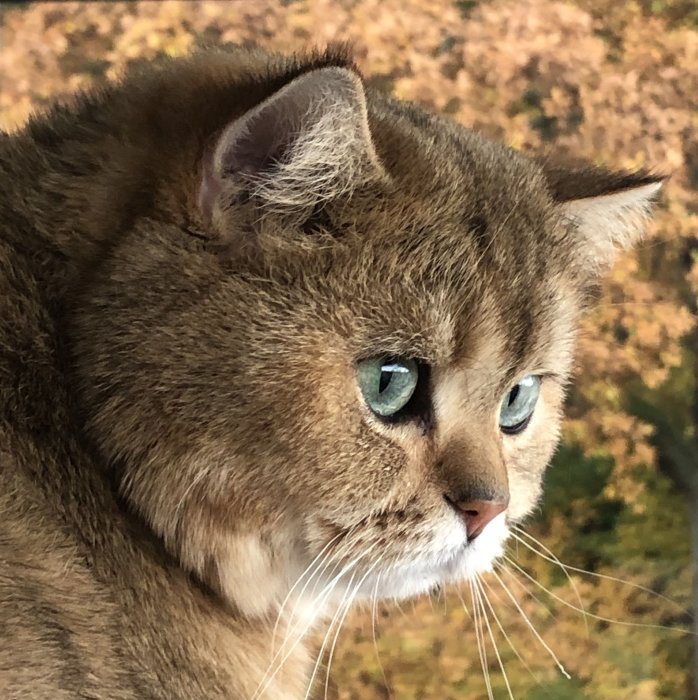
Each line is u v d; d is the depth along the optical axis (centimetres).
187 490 35
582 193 42
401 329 36
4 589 34
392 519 37
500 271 38
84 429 35
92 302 35
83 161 37
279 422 35
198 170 35
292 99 34
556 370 42
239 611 38
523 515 43
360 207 36
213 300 35
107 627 35
